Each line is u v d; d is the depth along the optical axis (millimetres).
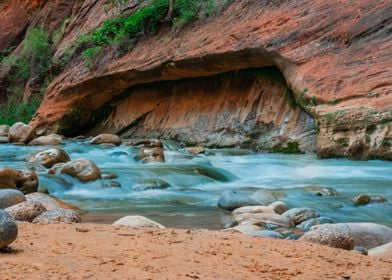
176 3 22266
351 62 15531
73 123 26312
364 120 13875
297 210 7754
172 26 22156
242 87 20344
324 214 8469
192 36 20922
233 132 19750
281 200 9391
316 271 3816
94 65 24844
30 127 19922
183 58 20453
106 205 9234
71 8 36125
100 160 15344
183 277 3422
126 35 23656
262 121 18969
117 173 11758
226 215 8258
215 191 10789
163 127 22906
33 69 33125
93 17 28906
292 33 17438
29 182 9578
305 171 13383
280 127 18219
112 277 3348
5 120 32906
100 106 26141
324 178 12406
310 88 15797
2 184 9312
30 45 33312
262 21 18641
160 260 3873
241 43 18562
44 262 3672
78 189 10625
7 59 36094
